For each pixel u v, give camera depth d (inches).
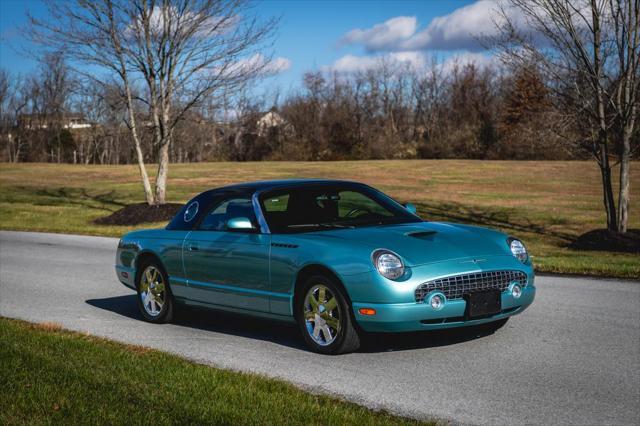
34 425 166.6
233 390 192.7
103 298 383.6
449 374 215.0
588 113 585.6
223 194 291.6
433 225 267.1
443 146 2640.3
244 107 903.1
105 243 676.7
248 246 262.4
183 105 856.3
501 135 2453.2
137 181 1635.1
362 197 284.4
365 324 228.7
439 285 226.4
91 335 277.6
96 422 167.6
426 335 268.4
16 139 3523.6
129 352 242.5
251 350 254.5
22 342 257.9
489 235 258.1
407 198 1192.8
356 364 229.5
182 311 328.2
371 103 3272.6
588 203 1091.3
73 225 856.3
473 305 230.1
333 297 237.8
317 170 1867.6
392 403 187.6
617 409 179.6
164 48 800.3
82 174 1878.7
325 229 258.4
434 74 3250.5
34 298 384.2
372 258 226.7
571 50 563.8
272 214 266.7
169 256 299.7
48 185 1560.0
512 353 238.7
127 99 831.1
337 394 196.7
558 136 608.4
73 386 197.3
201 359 241.9
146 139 2810.0
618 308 318.0
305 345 260.5
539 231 787.4
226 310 280.4
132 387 196.4
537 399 188.9
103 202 1186.0
